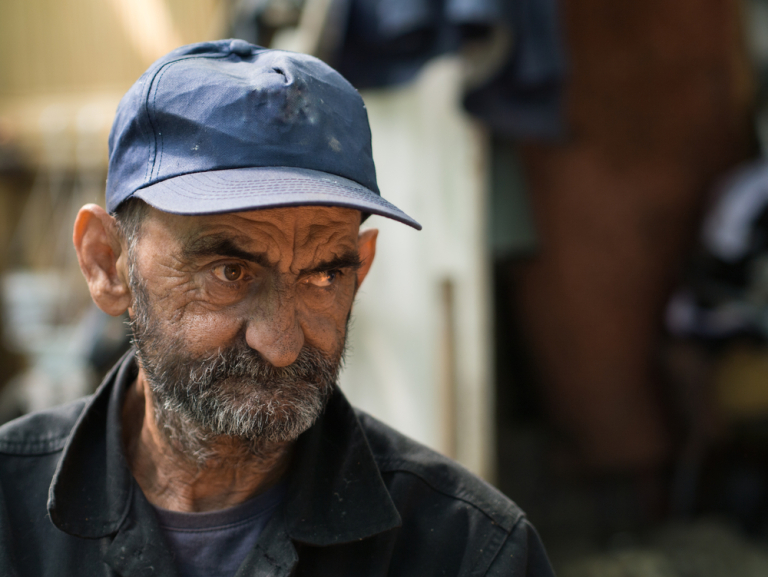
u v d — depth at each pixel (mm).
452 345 2863
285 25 2709
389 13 2359
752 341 3531
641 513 3740
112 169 1082
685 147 3648
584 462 3807
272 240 994
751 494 3615
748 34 3855
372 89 2609
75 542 1074
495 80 2586
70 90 3102
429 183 2871
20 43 3111
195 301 1021
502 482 3758
